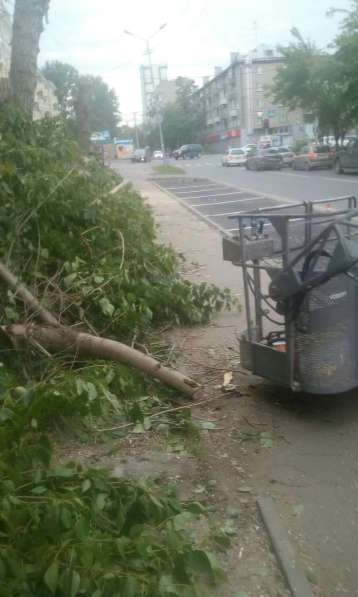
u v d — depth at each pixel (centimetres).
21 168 650
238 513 349
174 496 328
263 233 497
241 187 2595
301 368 437
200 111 11431
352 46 3225
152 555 267
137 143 10719
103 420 444
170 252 753
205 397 502
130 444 426
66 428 418
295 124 7425
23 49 906
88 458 405
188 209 1892
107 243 639
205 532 331
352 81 3288
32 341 479
